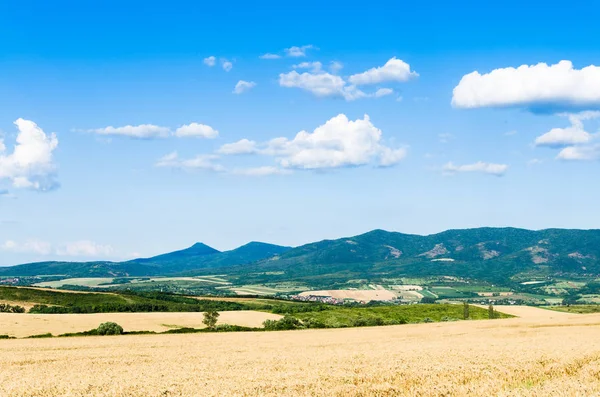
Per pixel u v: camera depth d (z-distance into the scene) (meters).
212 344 76.44
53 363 53.22
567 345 55.19
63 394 32.81
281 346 70.38
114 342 81.94
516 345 57.59
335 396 29.06
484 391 27.98
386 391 29.72
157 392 32.62
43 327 104.38
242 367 45.75
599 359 40.19
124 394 32.25
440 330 95.25
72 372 44.78
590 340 62.44
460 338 74.69
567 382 28.86
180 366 48.22
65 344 78.69
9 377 41.41
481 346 58.06
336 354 54.91
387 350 57.69
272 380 35.91
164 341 83.25
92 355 61.69
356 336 87.19
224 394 30.77
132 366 49.22
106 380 38.69
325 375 37.34
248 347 70.06
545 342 60.78
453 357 46.41
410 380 33.22
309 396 29.31
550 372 34.34
